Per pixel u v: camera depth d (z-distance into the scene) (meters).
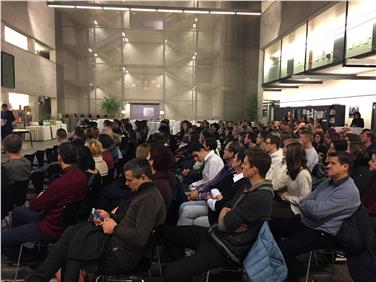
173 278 1.91
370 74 8.94
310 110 11.05
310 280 2.64
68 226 2.26
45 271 1.92
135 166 2.02
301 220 2.44
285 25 12.27
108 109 16.23
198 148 4.39
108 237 1.94
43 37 14.51
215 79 17.28
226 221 1.88
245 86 16.91
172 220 2.96
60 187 2.33
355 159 2.84
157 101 17.42
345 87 10.23
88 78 16.80
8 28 11.66
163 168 2.67
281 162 3.06
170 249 2.48
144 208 1.94
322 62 9.27
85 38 16.56
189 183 4.27
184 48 17.16
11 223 2.84
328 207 2.16
